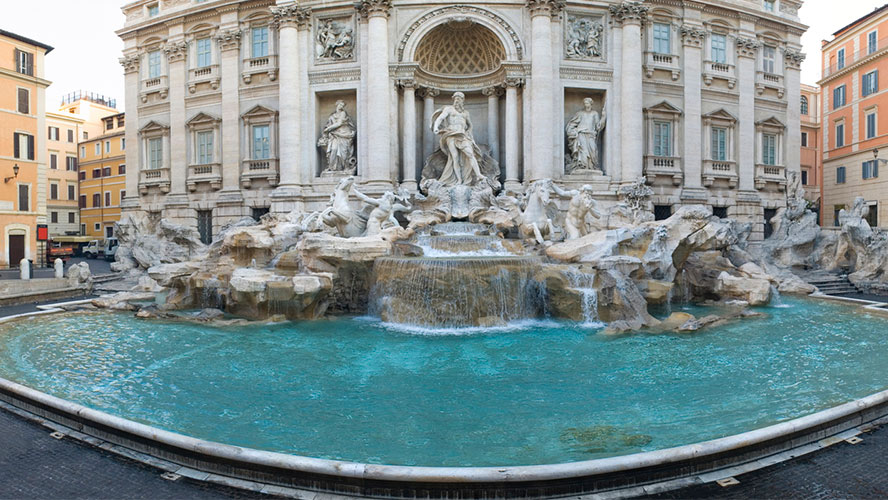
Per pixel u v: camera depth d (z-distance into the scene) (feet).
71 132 229.86
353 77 104.53
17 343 53.83
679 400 36.88
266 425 32.78
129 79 130.72
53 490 24.13
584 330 59.88
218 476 25.61
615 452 28.32
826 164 166.71
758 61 125.39
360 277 70.90
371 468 23.62
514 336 57.21
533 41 100.78
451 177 101.55
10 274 123.65
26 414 33.55
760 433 27.25
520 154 104.53
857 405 31.17
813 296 83.82
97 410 32.01
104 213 223.51
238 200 114.83
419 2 101.86
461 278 62.69
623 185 104.73
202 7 116.78
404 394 38.63
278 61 112.78
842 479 24.86
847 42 157.38
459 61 110.42
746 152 122.93
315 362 47.09
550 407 35.81
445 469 23.40
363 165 103.35
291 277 67.41
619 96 106.83
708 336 56.44
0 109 143.13
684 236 74.08
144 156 129.39
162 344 53.67
